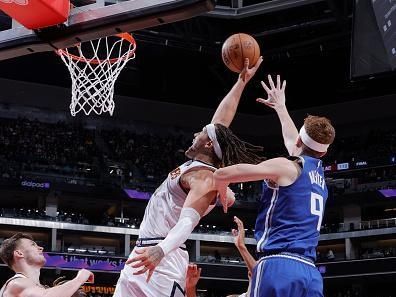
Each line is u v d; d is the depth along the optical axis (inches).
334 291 1074.1
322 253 1115.9
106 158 1115.9
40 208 1015.6
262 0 1011.9
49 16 232.8
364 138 1192.2
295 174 146.1
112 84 450.6
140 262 136.9
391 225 1019.3
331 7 901.2
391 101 1182.9
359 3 532.7
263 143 1267.2
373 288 1074.7
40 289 180.5
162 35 995.3
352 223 1043.3
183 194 153.4
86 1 255.4
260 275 143.3
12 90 1130.0
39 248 193.3
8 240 191.6
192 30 1027.9
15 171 993.5
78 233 999.0
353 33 534.0
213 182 149.8
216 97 1248.2
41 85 1147.9
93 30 237.0
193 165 153.2
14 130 1085.8
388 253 1021.2
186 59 1127.6
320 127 152.0
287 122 184.5
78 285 182.1
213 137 154.8
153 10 227.5
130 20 232.2
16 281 183.8
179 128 1245.7
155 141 1200.2
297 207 144.9
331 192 1081.4
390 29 500.1
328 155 1162.0
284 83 191.5
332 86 1203.2
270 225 146.6
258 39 1032.8
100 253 969.5
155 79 1204.5
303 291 140.2
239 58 179.5
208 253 1125.1
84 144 1122.0
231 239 1054.4
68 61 491.5
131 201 1050.1
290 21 979.9
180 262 154.5
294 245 142.6
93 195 1010.7
